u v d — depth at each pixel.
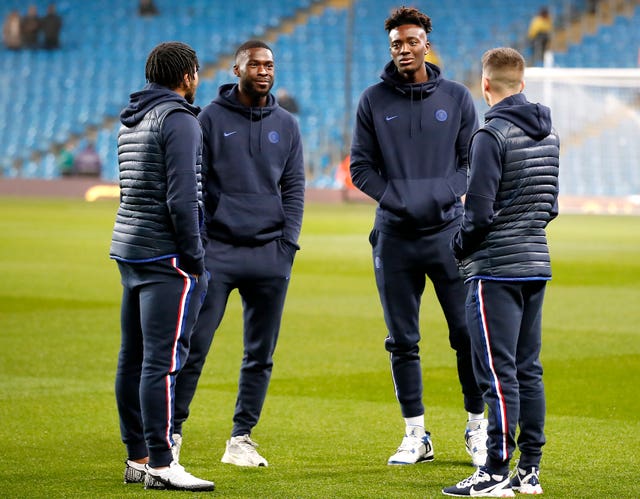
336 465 18.59
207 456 19.41
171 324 16.30
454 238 16.47
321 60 125.44
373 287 45.88
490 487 16.05
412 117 19.42
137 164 16.20
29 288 43.81
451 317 19.11
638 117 97.31
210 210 19.33
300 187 19.86
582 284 47.09
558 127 97.56
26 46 134.25
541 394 16.50
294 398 24.64
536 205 16.17
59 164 120.00
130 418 16.94
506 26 121.25
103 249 60.62
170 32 133.25
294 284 46.72
